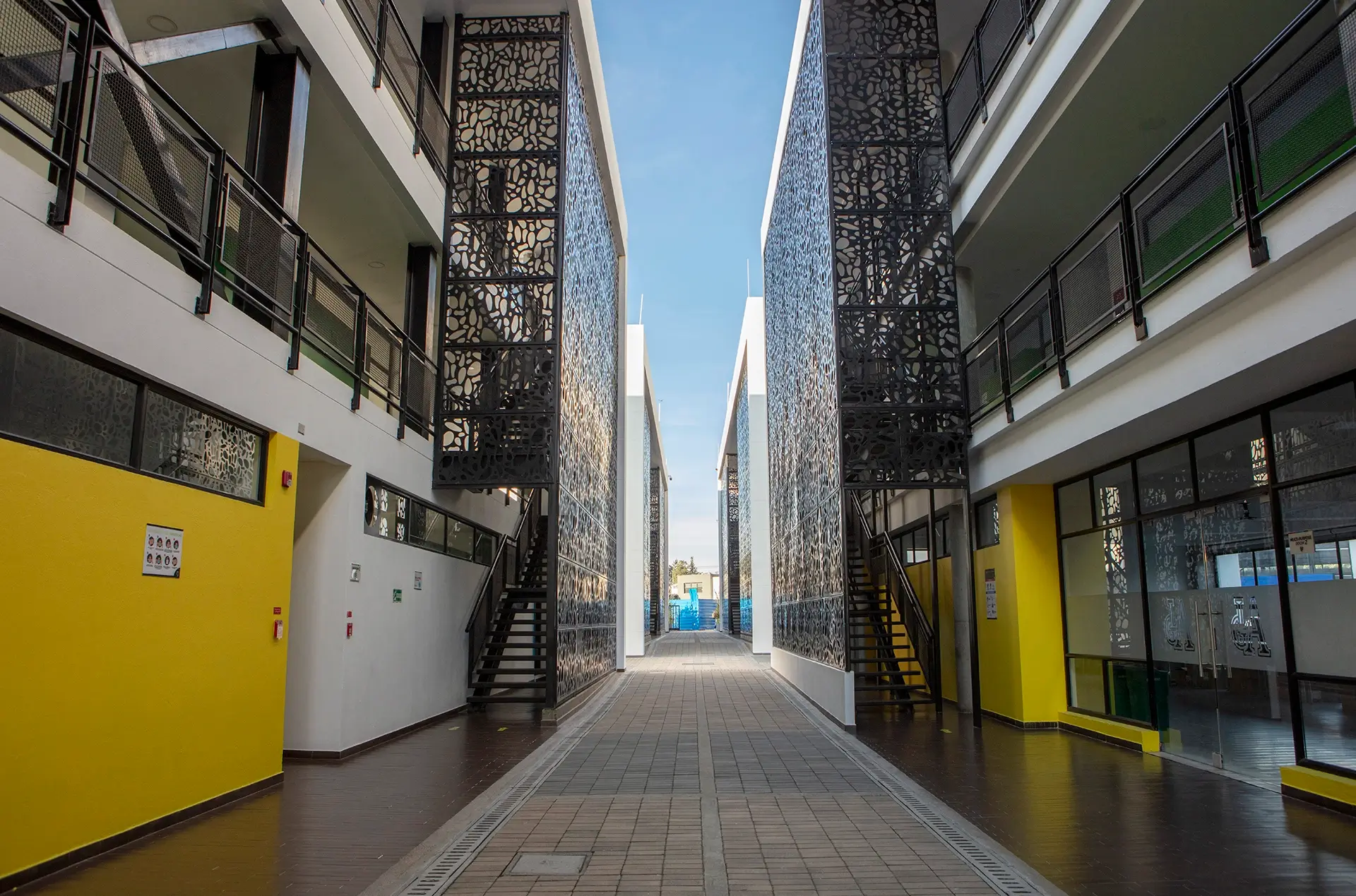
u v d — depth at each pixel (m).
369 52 9.73
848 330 11.48
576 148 13.81
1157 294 6.50
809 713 12.57
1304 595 6.49
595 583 16.45
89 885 4.46
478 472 11.52
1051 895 4.43
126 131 5.28
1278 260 5.18
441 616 11.55
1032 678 10.63
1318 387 6.12
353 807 6.35
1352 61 4.61
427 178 11.65
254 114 8.18
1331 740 6.29
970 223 11.31
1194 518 7.93
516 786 7.18
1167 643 8.48
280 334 7.76
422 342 12.31
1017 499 10.89
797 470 16.34
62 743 4.66
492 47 12.91
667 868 4.92
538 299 12.05
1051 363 8.79
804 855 5.18
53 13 4.58
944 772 7.87
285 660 7.28
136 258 5.27
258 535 6.84
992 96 9.77
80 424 4.92
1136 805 6.45
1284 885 4.56
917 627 14.80
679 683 17.67
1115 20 7.32
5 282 4.21
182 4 7.62
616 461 22.20
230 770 6.44
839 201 11.85
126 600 5.21
